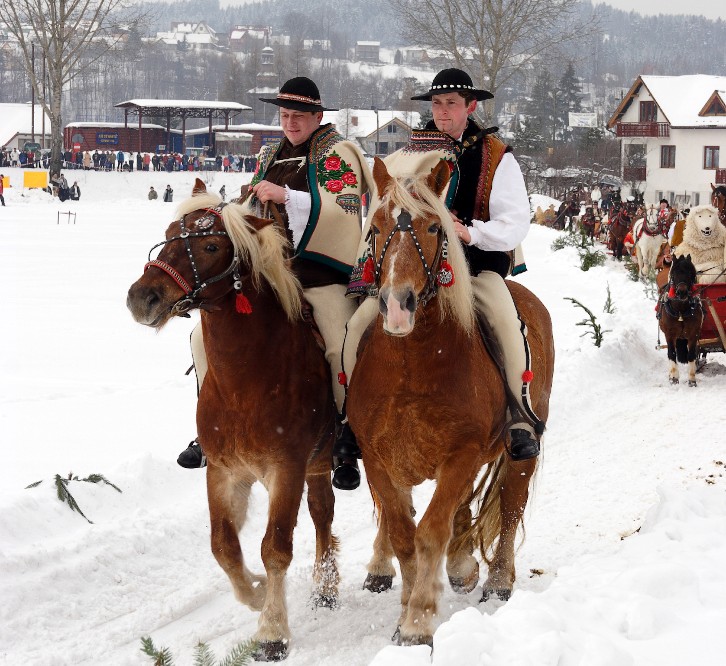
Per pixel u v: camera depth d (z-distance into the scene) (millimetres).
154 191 54156
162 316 4645
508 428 5145
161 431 8805
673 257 12211
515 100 142125
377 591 5668
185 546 6262
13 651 4773
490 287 5199
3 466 7555
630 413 10531
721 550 5191
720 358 14305
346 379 5152
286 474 4891
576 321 15484
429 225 4395
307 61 156125
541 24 44469
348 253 5484
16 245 28172
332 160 5555
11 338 13734
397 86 162750
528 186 66938
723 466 8211
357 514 7094
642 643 4004
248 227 4812
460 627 3912
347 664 4621
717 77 62094
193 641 4949
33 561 5516
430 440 4613
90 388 10680
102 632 5027
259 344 4809
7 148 76000
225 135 84750
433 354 4512
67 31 57281
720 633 4047
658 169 61250
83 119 160750
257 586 5180
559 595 4434
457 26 44875
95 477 6812
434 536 4520
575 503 7344
